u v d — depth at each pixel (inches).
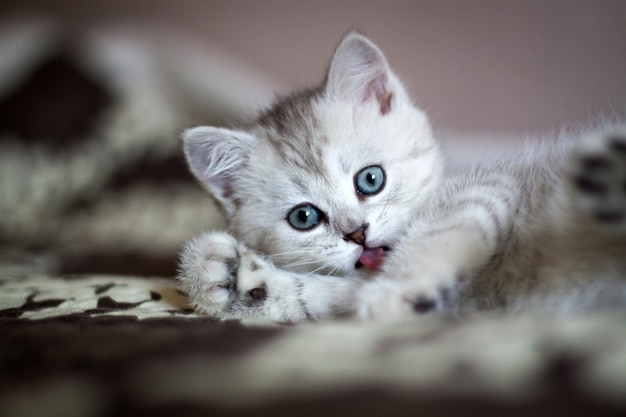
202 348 7.7
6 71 21.3
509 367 6.6
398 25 20.7
